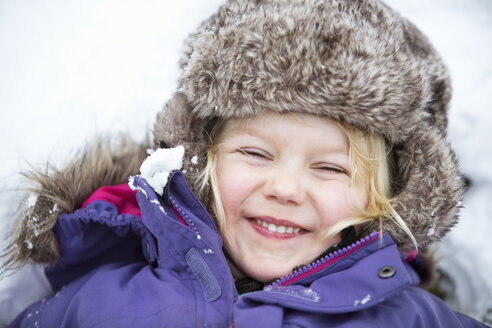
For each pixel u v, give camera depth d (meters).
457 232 1.92
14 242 1.48
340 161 1.37
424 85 1.39
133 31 2.57
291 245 1.44
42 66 2.45
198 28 1.56
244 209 1.43
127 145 1.80
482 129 2.07
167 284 1.38
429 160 1.40
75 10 2.66
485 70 2.32
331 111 1.30
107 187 1.60
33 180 1.54
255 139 1.38
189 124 1.45
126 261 1.62
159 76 2.41
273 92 1.29
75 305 1.46
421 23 2.54
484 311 1.85
